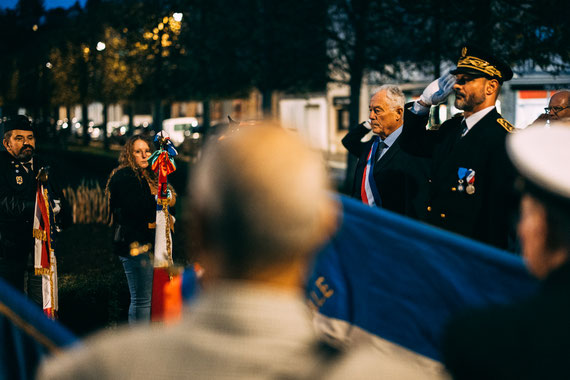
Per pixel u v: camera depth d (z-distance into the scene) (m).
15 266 4.65
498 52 10.81
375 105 4.30
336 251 2.10
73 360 0.98
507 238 3.53
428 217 3.79
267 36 15.22
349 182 14.69
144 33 17.52
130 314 4.85
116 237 4.81
